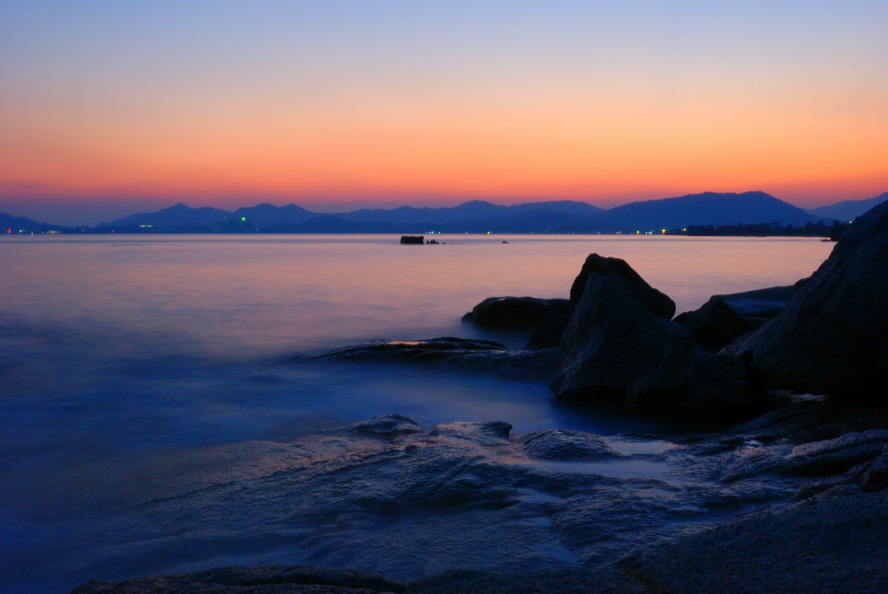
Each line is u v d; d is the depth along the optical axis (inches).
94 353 648.4
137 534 216.7
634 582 119.7
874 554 112.5
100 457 324.2
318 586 119.9
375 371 538.9
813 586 103.0
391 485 222.5
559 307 681.0
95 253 3715.6
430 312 1024.2
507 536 168.4
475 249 4825.3
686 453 270.5
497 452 269.4
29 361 604.1
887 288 337.1
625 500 188.7
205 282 1583.4
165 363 596.1
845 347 343.6
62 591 183.3
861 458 211.0
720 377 392.5
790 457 228.8
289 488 237.6
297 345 708.7
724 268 2185.0
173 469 299.7
